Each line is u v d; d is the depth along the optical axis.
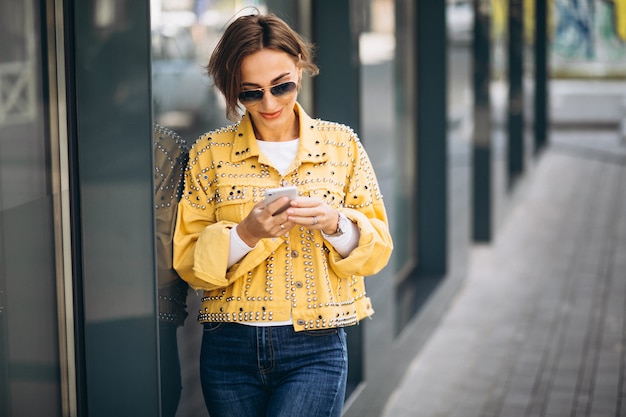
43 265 2.88
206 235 3.06
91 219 2.96
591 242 10.91
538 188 14.59
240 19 3.00
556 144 19.19
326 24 5.23
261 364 3.10
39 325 2.87
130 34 2.95
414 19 8.01
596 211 12.74
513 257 10.18
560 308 8.20
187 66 3.71
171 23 3.55
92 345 3.03
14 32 2.69
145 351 3.11
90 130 2.91
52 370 2.95
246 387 3.15
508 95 13.53
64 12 2.84
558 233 11.41
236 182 3.12
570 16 20.95
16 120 2.72
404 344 6.46
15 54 2.70
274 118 3.06
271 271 3.10
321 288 3.11
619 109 20.84
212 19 3.97
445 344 7.21
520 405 5.94
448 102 8.09
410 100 7.96
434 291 7.68
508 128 13.62
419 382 6.37
